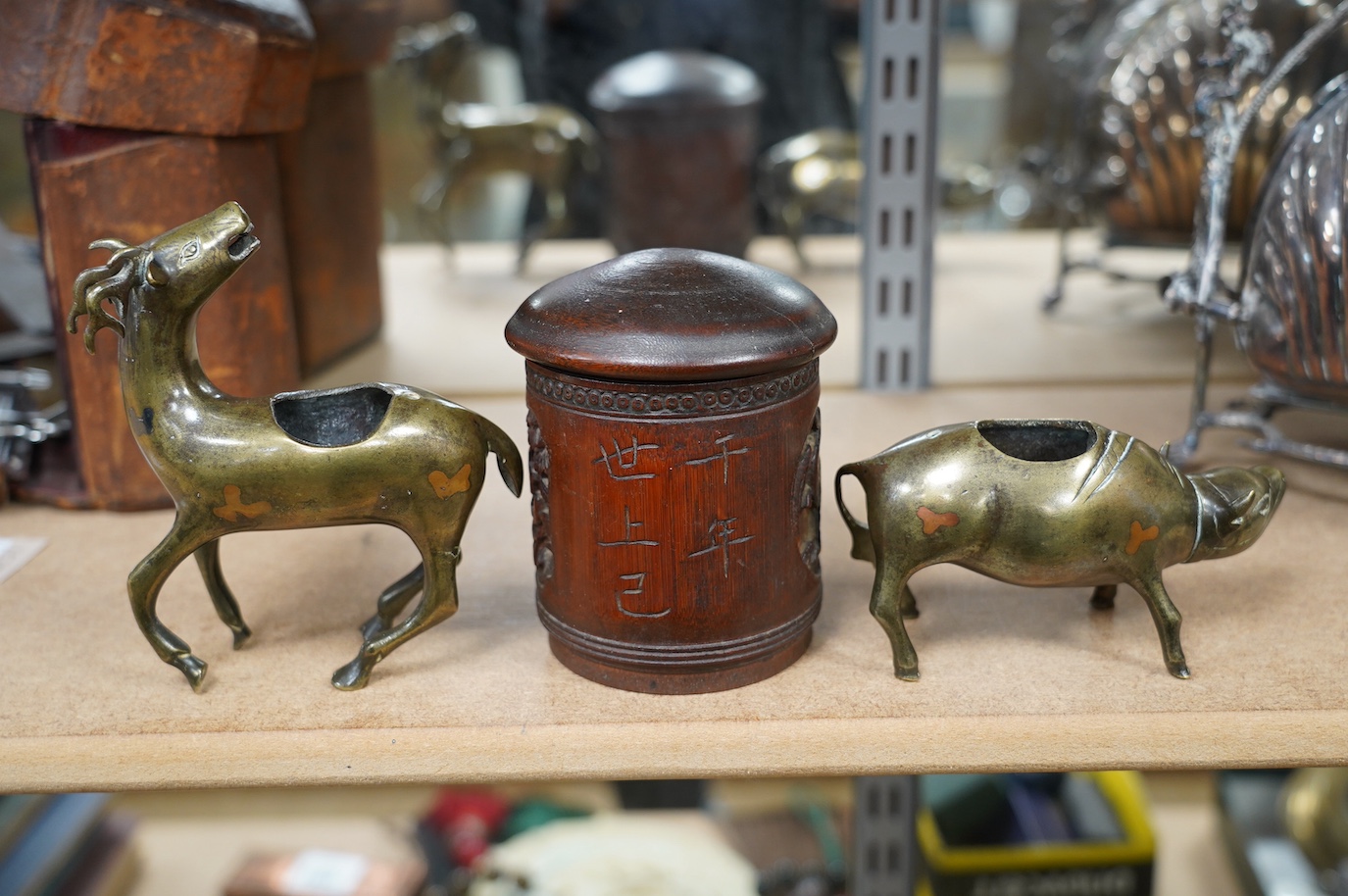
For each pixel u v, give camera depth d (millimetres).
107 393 865
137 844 1214
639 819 1228
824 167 1437
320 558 826
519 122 1450
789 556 652
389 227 1640
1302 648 686
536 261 1569
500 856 1173
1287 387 847
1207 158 855
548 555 665
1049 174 1515
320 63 1087
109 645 719
